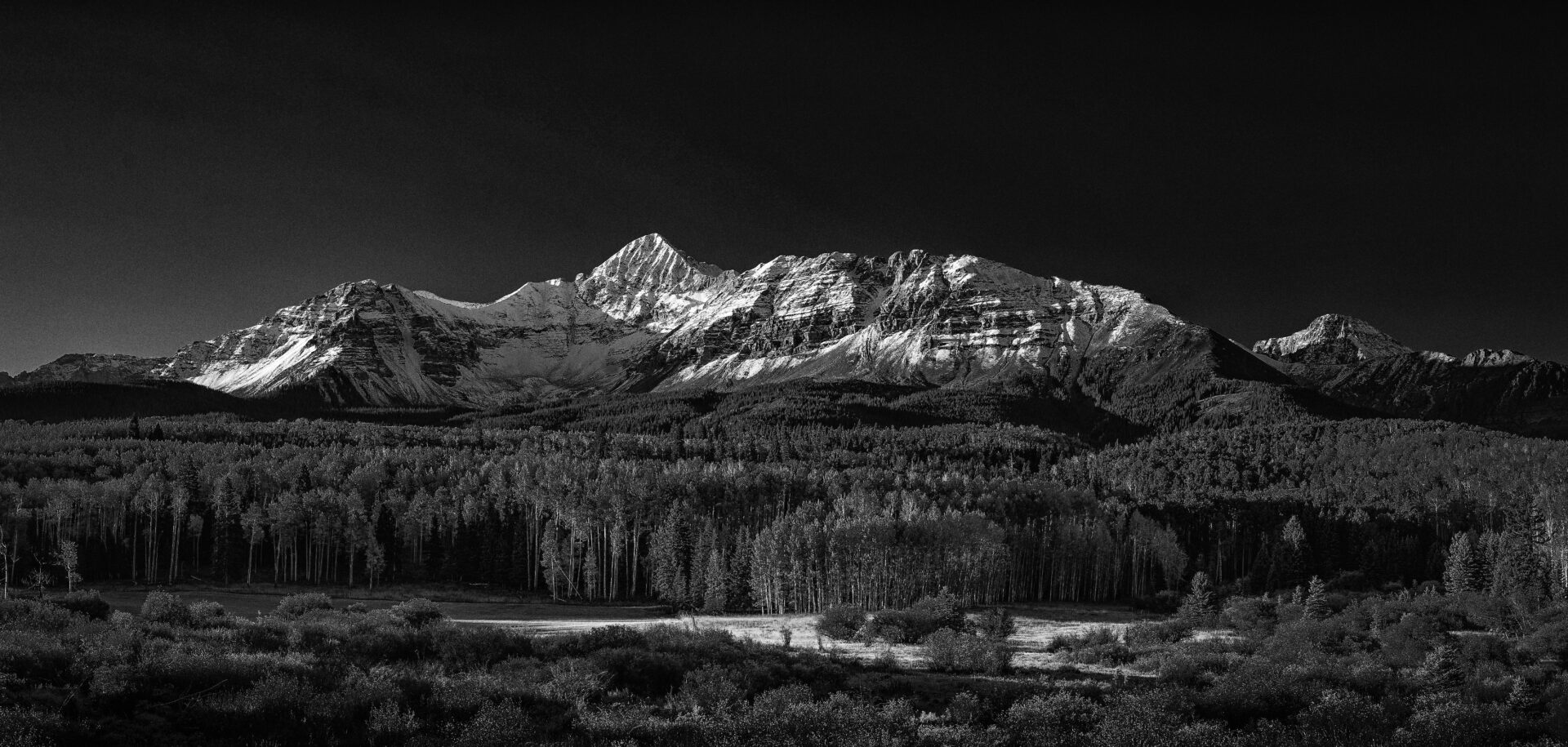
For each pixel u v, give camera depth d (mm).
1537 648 65438
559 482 143500
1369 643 71938
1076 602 138375
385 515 140125
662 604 118875
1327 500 196625
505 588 129125
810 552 113062
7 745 27359
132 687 34500
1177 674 55250
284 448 196500
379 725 32969
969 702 43562
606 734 35562
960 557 118312
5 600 52188
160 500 133500
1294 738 37781
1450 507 181375
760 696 42781
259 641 49688
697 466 186625
